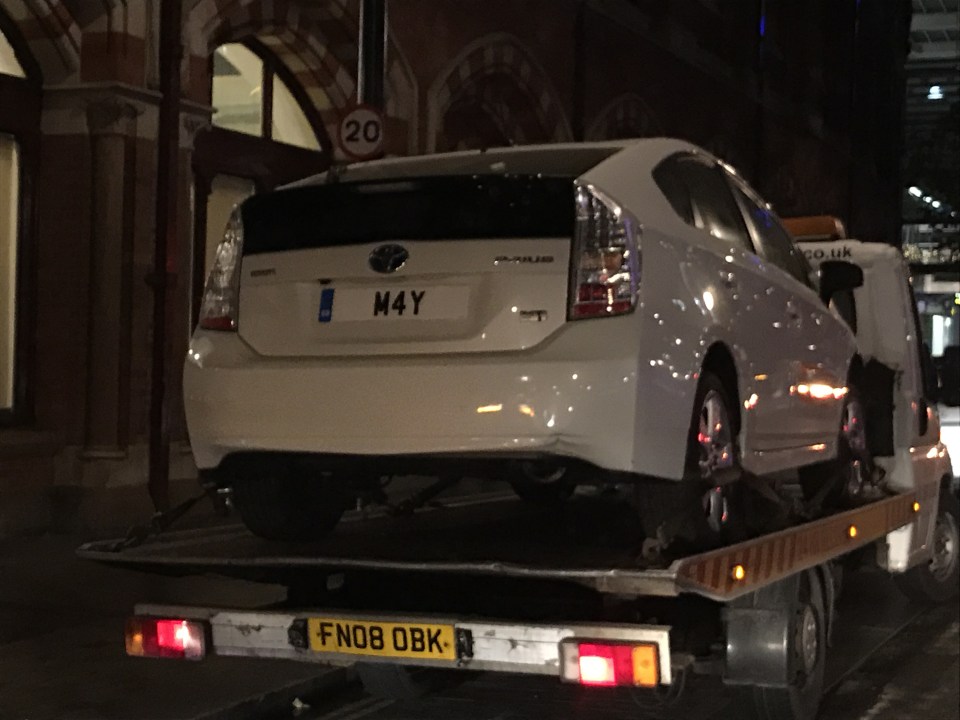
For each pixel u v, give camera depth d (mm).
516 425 5121
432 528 6770
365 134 10797
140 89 11797
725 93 25297
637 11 20812
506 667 5012
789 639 5750
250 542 6203
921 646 8633
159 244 12086
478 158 6047
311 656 5332
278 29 13883
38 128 11859
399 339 5410
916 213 53281
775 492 6234
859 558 8406
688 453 5559
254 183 14141
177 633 5480
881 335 8789
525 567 4906
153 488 12008
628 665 4809
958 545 9922
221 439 5594
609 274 5234
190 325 12672
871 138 38375
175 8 12117
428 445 5219
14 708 6398
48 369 11875
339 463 5477
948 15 48125
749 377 6168
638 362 5172
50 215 11875
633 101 21000
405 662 5180
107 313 11812
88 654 7488
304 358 5543
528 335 5266
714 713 6887
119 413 11891
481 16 16625
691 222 6031
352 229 5570
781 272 6859
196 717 6254
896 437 8633
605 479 5230
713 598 5000
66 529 11641
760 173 27312
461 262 5383
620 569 4812
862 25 36781
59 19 11523
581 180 5336
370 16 11555
